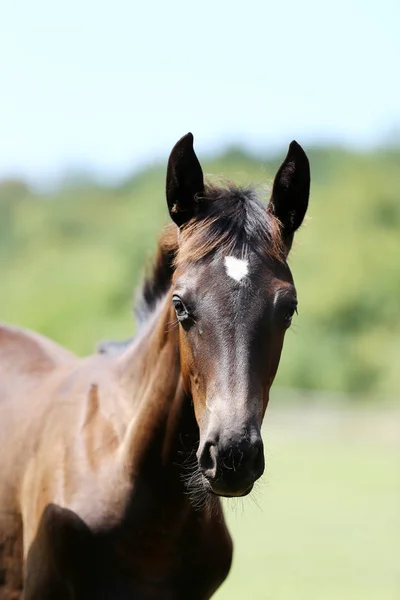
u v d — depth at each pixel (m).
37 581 6.90
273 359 6.01
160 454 6.58
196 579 6.86
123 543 6.61
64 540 6.68
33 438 7.49
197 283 5.94
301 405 45.06
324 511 23.08
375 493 25.67
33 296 54.69
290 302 6.01
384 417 41.47
